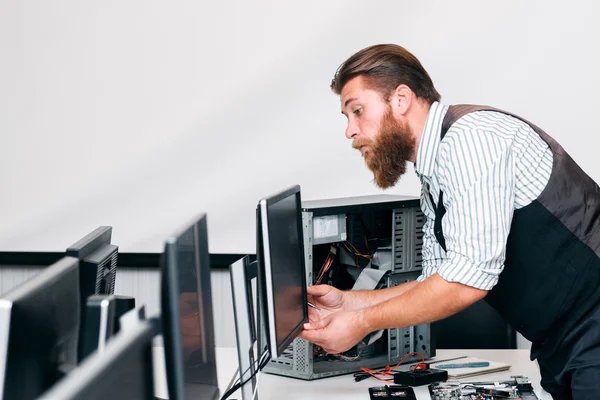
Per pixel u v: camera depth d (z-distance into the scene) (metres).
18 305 0.92
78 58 3.01
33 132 3.06
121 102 3.01
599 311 1.54
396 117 1.63
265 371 1.91
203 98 2.98
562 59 2.79
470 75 2.85
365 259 1.95
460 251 1.50
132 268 3.04
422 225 1.98
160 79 2.99
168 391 0.97
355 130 1.68
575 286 1.56
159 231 3.03
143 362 0.69
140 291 3.05
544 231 1.54
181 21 2.96
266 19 2.92
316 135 2.94
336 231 1.85
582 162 2.82
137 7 2.97
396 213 1.93
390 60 1.62
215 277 3.00
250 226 2.99
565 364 1.58
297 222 1.66
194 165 3.00
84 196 3.05
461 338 2.32
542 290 1.58
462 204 1.49
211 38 2.95
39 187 3.07
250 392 1.53
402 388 1.73
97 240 1.41
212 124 2.98
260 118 2.96
